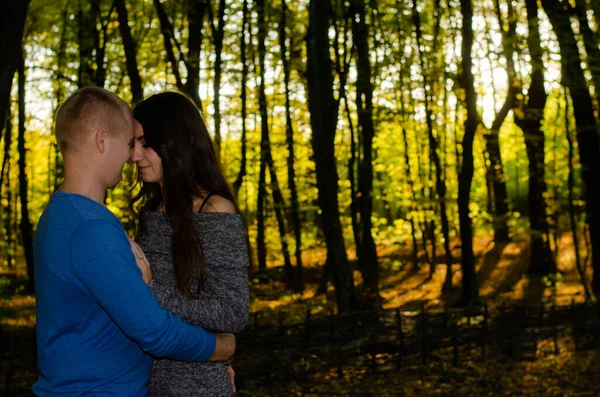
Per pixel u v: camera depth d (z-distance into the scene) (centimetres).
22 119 1472
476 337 805
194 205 189
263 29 1407
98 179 169
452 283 1600
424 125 1802
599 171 1264
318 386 678
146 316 155
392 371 735
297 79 1597
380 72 1452
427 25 1541
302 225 1883
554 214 1625
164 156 187
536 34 1191
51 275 158
